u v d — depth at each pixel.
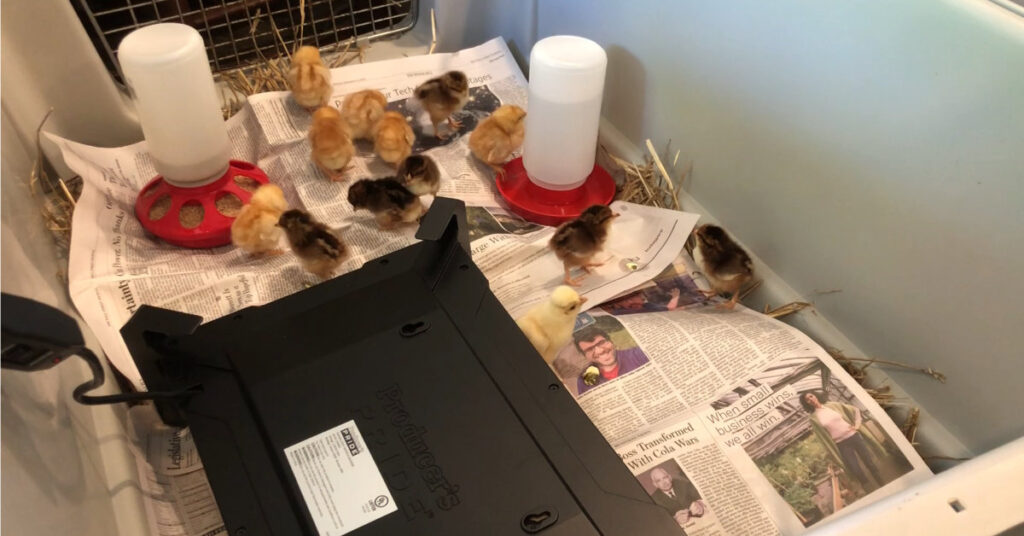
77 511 0.43
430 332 0.54
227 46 0.99
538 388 0.52
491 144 0.82
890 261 0.60
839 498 0.56
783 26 0.62
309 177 0.82
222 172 0.75
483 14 1.02
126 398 0.48
